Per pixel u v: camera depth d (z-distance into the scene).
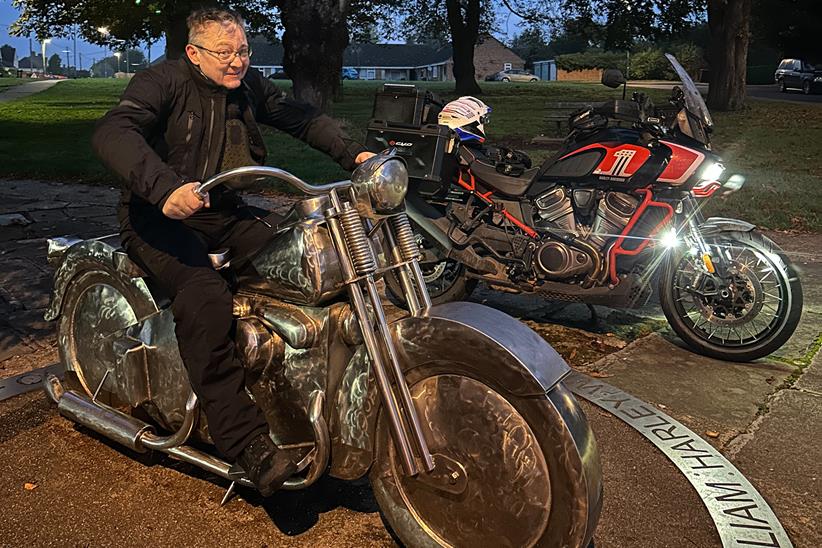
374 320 2.56
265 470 2.61
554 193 4.75
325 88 15.66
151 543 2.79
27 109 28.03
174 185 2.40
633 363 4.57
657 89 36.03
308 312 2.75
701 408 3.97
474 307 2.54
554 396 2.35
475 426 2.46
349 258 2.52
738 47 26.31
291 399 2.76
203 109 2.79
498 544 2.46
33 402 3.87
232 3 27.38
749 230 4.50
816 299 5.75
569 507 2.30
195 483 3.19
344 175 11.27
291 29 15.38
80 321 3.45
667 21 29.83
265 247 2.76
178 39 26.55
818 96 37.12
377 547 2.79
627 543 2.83
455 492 2.51
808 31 43.34
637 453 3.48
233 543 2.80
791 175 11.77
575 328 5.22
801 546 2.83
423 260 5.17
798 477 3.31
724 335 4.96
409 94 4.96
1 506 3.00
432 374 2.54
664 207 4.55
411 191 4.97
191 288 2.70
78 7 29.20
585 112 4.80
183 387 2.98
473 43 38.59
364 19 37.44
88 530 2.86
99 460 3.35
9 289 5.57
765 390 4.20
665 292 4.69
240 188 2.84
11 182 10.55
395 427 2.48
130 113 2.58
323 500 3.09
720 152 15.05
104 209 8.62
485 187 4.93
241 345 2.73
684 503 3.09
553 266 4.66
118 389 3.20
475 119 5.02
